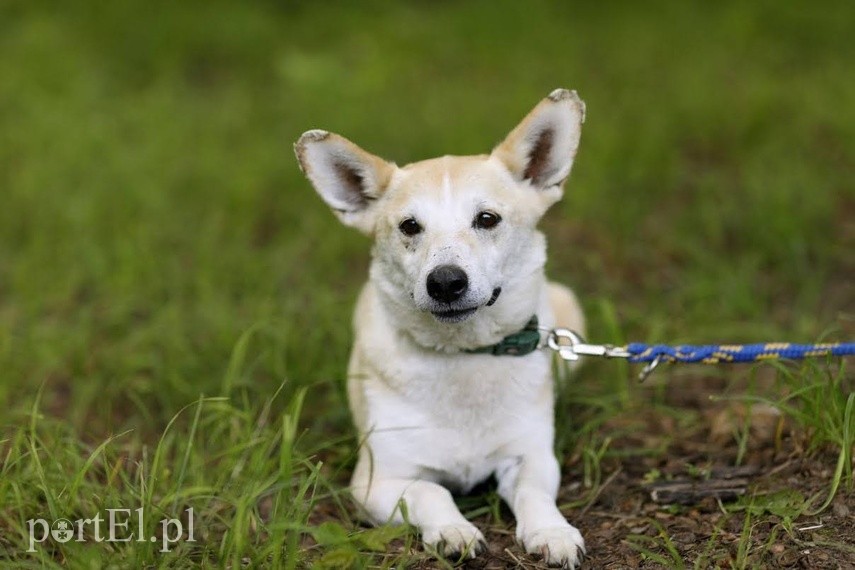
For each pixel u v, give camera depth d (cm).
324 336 762
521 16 1705
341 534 459
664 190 1055
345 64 1518
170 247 958
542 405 580
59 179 1078
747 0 1675
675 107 1245
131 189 1051
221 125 1275
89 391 685
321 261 920
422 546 511
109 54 1577
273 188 1093
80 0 1755
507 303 561
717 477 562
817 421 543
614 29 1641
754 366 580
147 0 1778
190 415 670
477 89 1364
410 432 561
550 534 485
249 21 1712
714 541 484
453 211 548
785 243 884
